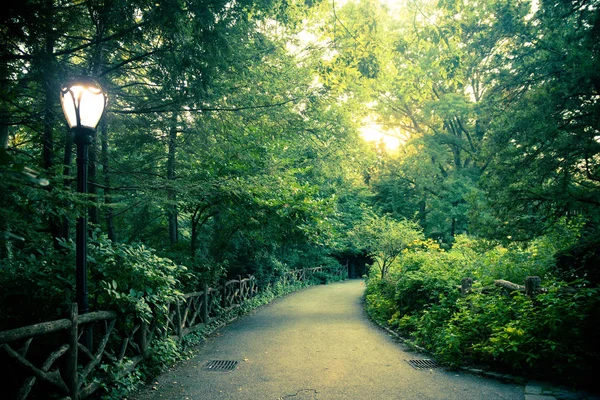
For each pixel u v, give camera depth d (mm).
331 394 4559
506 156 9477
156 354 5559
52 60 4746
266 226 9633
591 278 6938
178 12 4719
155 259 5594
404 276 9609
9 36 4109
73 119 4203
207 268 9359
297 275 21766
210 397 4527
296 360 6156
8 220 3527
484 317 5699
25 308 4094
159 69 5898
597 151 8031
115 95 6891
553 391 4441
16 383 3453
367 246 13680
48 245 5090
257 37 8062
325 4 8070
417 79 9617
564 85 8125
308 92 11469
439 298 7367
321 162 16172
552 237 9547
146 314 5004
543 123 8375
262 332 8664
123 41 5762
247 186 7910
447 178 22953
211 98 5926
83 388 3959
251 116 7414
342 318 10844
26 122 5809
